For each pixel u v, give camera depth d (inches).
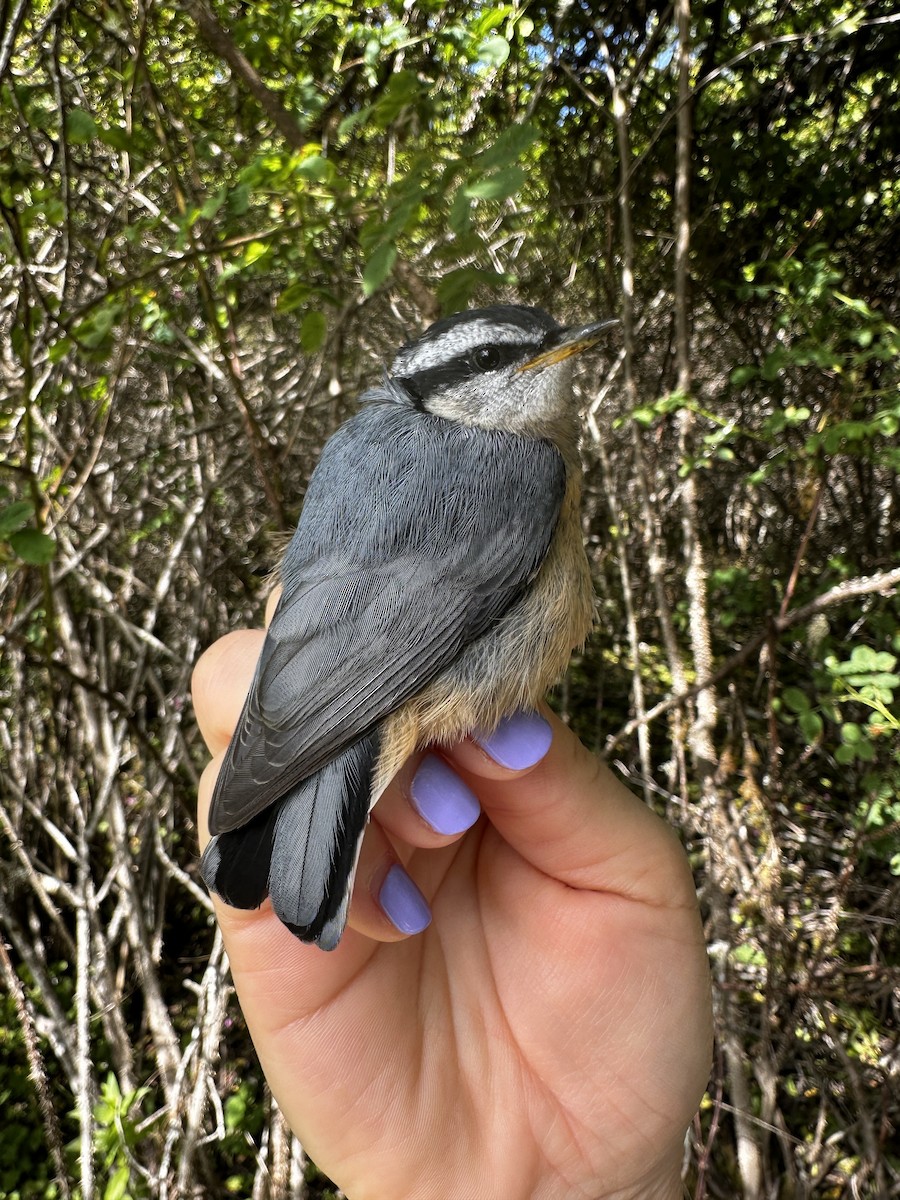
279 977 4.8
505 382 5.5
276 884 4.1
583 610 5.1
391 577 4.6
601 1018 5.0
